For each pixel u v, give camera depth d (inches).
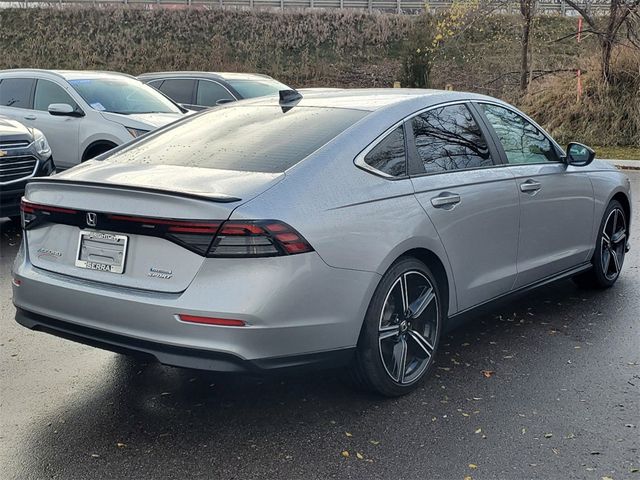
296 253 129.3
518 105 820.0
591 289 236.2
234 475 123.5
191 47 1346.0
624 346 184.7
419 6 1459.2
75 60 1310.3
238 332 125.1
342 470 125.0
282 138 155.6
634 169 574.2
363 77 1261.1
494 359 175.9
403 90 185.6
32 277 146.6
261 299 125.6
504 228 181.5
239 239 125.8
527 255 193.3
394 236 146.7
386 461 127.8
